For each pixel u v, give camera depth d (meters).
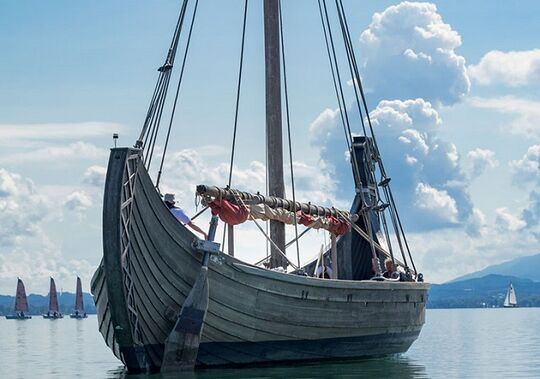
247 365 22.06
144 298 20.06
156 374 20.58
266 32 26.92
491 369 24.53
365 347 25.00
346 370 22.41
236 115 26.31
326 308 23.00
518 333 53.00
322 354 23.59
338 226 27.02
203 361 21.39
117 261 19.11
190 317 20.48
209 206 22.22
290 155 25.78
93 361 28.73
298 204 25.70
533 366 25.55
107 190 19.02
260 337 21.83
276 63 26.89
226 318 21.12
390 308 25.55
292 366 22.92
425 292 28.94
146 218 19.81
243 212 22.64
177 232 20.44
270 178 26.61
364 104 30.59
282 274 21.75
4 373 24.00
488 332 55.34
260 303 21.53
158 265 20.20
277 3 27.02
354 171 30.53
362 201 30.23
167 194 22.23
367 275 31.89
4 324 119.94
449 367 25.03
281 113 26.88
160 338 20.77
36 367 26.08
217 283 20.84
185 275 20.67
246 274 21.20
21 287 167.12
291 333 22.38
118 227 18.97
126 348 20.23
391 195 30.78
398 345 26.89
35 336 59.47
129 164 19.30
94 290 21.48
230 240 24.11
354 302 23.88
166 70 24.41
